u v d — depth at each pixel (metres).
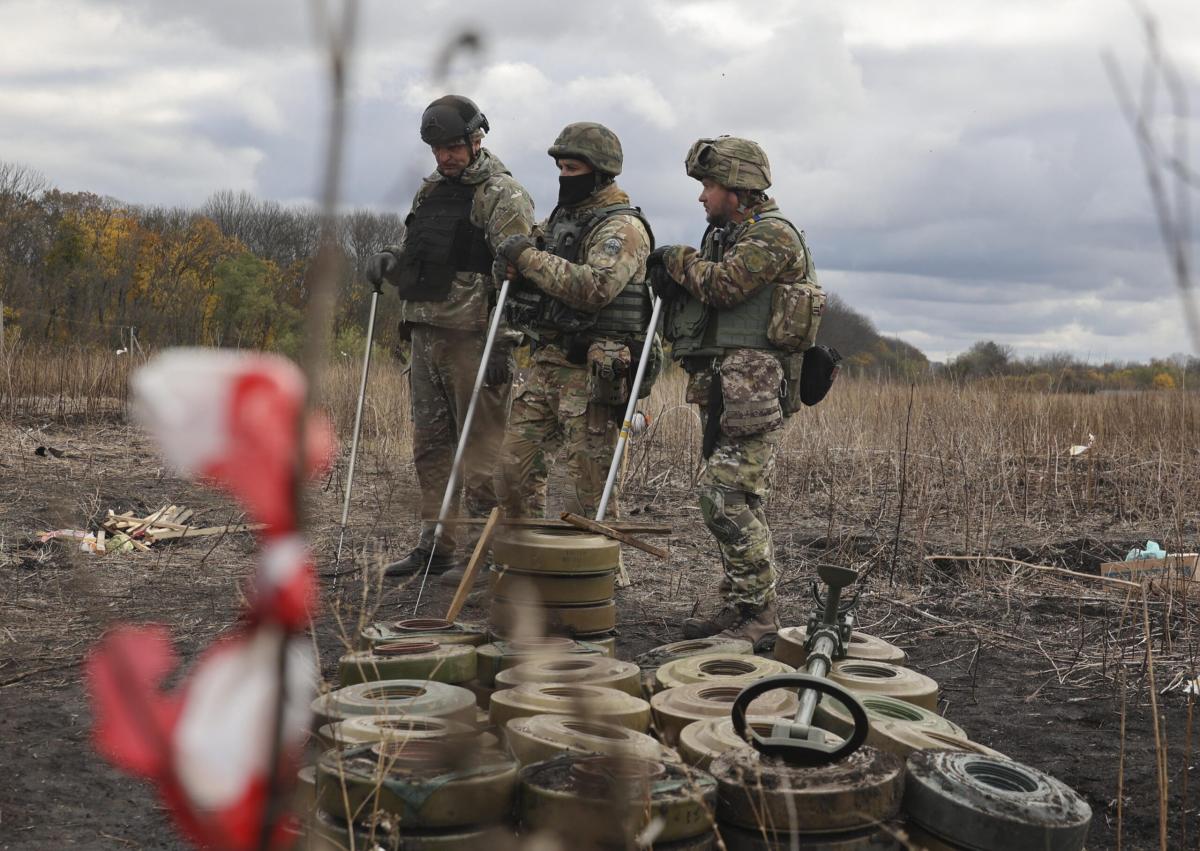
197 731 0.27
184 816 0.27
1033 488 8.27
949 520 7.14
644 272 4.66
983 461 8.61
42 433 9.22
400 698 2.25
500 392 4.68
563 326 4.50
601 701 2.21
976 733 3.38
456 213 4.79
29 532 5.61
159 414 0.25
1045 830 1.90
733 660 2.87
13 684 3.47
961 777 1.99
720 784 1.95
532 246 4.46
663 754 2.02
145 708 0.28
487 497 4.46
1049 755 3.19
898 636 4.62
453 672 2.60
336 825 1.72
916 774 2.02
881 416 10.26
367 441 7.59
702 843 1.81
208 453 0.26
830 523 6.38
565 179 4.71
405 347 5.25
